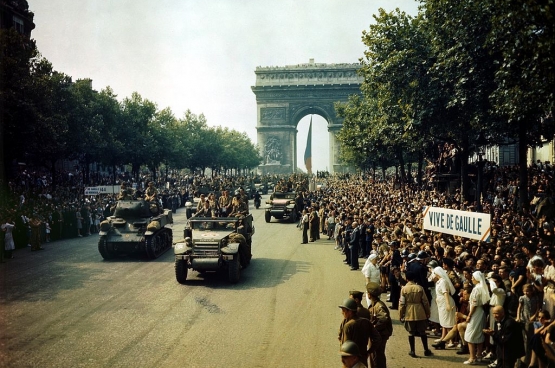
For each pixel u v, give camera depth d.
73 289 17.25
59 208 31.95
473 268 12.05
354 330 8.41
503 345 9.53
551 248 12.67
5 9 38.97
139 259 23.72
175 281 18.77
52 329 12.75
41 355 10.92
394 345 11.93
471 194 33.91
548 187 26.89
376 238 18.02
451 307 11.60
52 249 26.89
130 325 13.14
